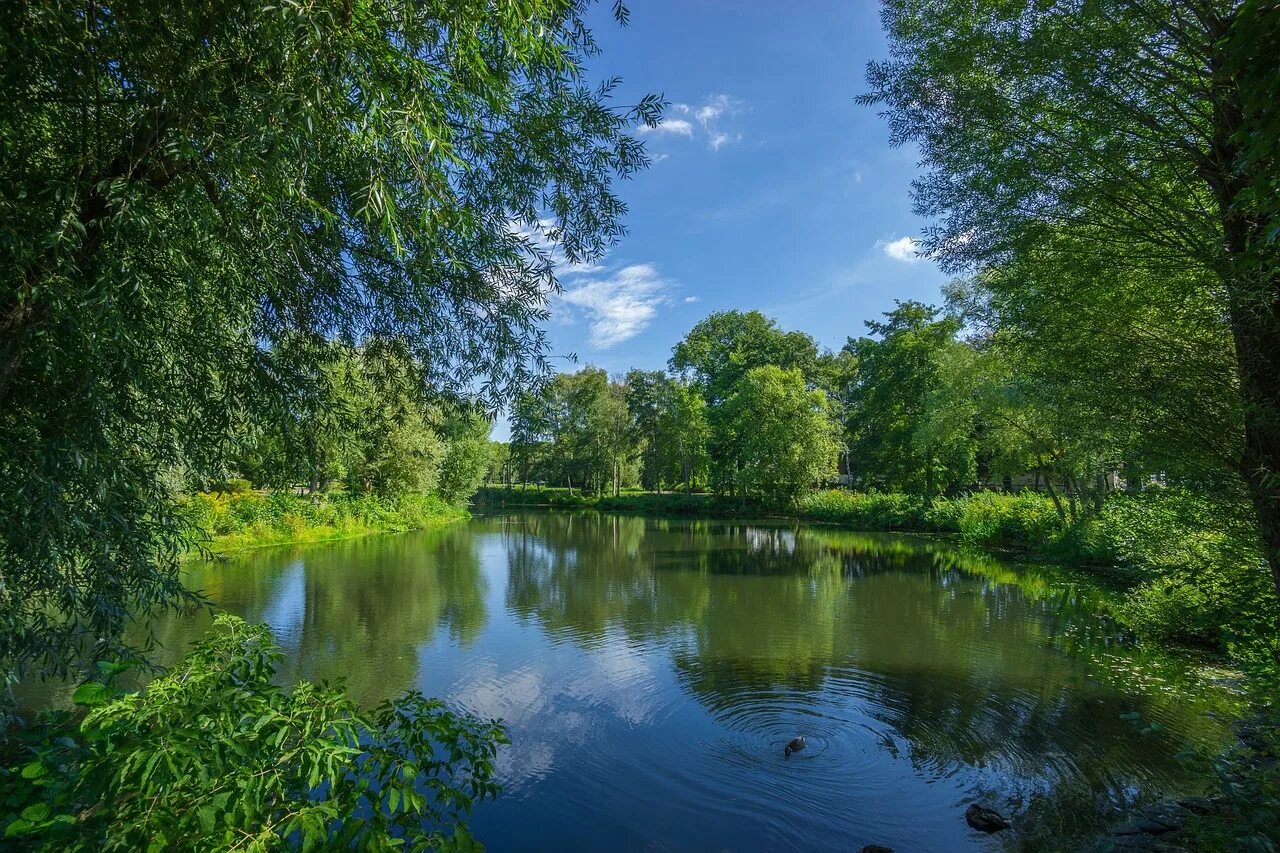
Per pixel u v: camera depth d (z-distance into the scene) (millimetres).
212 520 21781
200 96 3068
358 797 2867
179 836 2449
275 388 4836
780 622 13242
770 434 39719
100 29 3297
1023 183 5961
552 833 5656
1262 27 2512
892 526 34906
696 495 53156
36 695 7602
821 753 7188
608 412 56406
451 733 3383
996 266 6773
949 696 8883
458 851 2967
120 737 2678
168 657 9664
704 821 5871
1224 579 9102
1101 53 5113
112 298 3164
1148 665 10062
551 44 4227
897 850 5395
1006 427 21234
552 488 68250
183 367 4559
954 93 6297
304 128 2939
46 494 3691
